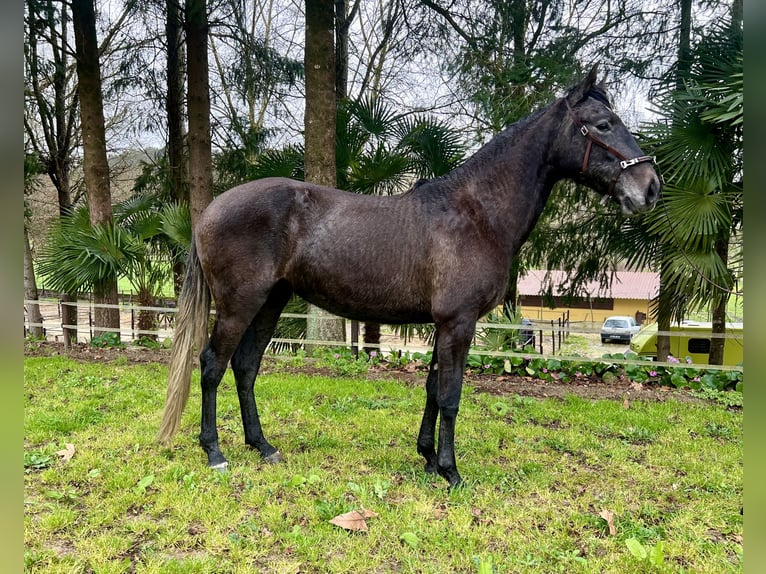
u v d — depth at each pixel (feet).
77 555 6.85
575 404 14.75
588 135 8.77
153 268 24.44
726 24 16.58
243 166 29.35
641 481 9.66
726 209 14.90
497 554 7.16
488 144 9.36
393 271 8.84
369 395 15.34
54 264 21.20
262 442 10.42
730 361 23.73
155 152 34.53
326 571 6.79
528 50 23.73
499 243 8.89
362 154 22.36
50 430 11.44
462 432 12.17
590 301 25.04
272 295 10.15
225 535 7.45
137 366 18.76
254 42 27.07
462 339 8.71
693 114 15.51
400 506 8.44
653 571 6.80
